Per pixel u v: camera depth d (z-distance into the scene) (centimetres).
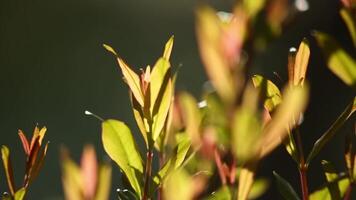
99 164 67
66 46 702
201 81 511
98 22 698
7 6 711
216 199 68
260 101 69
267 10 74
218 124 71
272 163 196
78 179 67
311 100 228
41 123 649
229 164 68
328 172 73
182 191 60
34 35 704
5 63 696
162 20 638
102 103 652
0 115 663
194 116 73
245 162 63
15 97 679
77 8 698
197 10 65
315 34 72
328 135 70
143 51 670
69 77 682
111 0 687
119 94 656
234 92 64
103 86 662
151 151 71
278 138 64
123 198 72
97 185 67
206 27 65
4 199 73
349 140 73
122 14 673
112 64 675
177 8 620
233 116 62
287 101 59
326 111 225
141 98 72
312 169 202
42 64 691
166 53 71
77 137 616
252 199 80
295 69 70
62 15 705
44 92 670
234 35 68
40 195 541
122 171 72
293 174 200
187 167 75
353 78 73
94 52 681
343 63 73
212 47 64
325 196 72
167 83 70
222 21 71
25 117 664
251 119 60
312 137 227
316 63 227
